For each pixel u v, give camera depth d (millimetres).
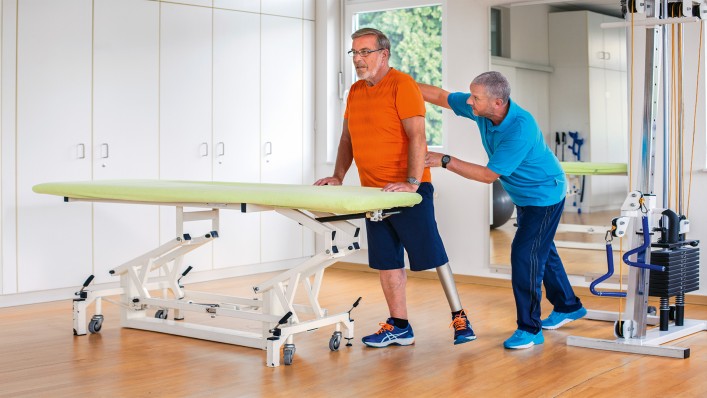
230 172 6496
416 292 5953
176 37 6105
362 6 7004
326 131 7090
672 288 4219
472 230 6371
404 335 4273
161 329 4539
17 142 5312
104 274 5777
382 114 4023
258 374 3729
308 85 7074
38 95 5391
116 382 3596
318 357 4035
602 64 5730
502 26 6164
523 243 4199
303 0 7004
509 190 4266
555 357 4031
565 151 5895
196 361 3957
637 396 3402
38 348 4207
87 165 5648
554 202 4176
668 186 4355
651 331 4414
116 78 5773
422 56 6805
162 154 6051
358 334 4551
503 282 6230
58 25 5465
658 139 5496
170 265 6137
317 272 4164
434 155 4043
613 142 5699
